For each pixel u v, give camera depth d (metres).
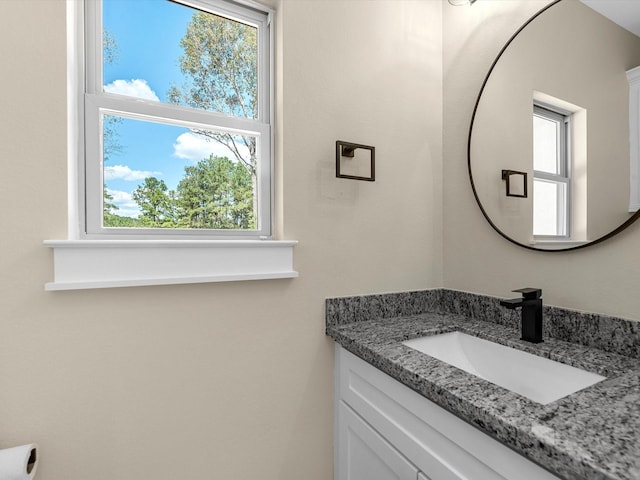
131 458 0.88
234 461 1.01
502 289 1.13
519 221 1.05
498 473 0.56
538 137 0.99
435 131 1.35
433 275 1.34
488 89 1.15
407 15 1.29
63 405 0.81
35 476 0.79
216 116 1.06
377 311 1.21
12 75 0.77
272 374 1.05
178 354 0.93
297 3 1.09
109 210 0.94
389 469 0.85
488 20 1.17
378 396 0.90
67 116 0.82
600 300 0.87
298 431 1.10
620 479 0.39
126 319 0.87
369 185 1.21
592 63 0.87
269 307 1.04
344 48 1.16
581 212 0.89
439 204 1.35
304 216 1.09
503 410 0.55
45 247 0.79
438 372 0.72
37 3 0.79
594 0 0.87
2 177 0.76
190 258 0.93
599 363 0.76
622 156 0.81
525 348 0.89
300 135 1.08
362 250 1.19
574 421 0.52
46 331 0.80
